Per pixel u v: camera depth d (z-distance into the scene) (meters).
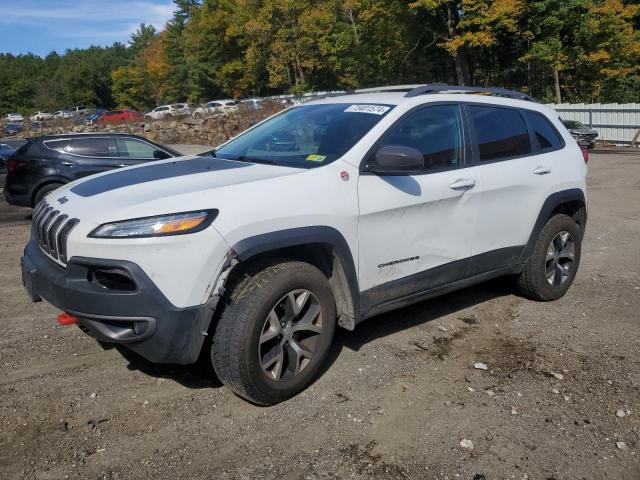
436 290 4.41
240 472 2.93
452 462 3.01
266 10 49.28
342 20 49.31
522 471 2.95
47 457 3.02
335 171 3.73
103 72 98.38
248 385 3.35
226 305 3.35
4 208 11.62
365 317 3.99
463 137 4.53
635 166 18.06
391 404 3.55
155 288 3.12
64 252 3.37
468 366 4.06
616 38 34.56
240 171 3.80
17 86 101.12
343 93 5.12
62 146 10.03
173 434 3.24
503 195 4.70
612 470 2.97
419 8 35.75
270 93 61.19
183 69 74.75
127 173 4.04
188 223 3.16
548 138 5.34
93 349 4.29
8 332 4.59
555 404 3.57
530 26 35.38
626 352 4.31
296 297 3.54
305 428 3.30
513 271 5.05
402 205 3.96
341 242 3.66
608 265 6.68
